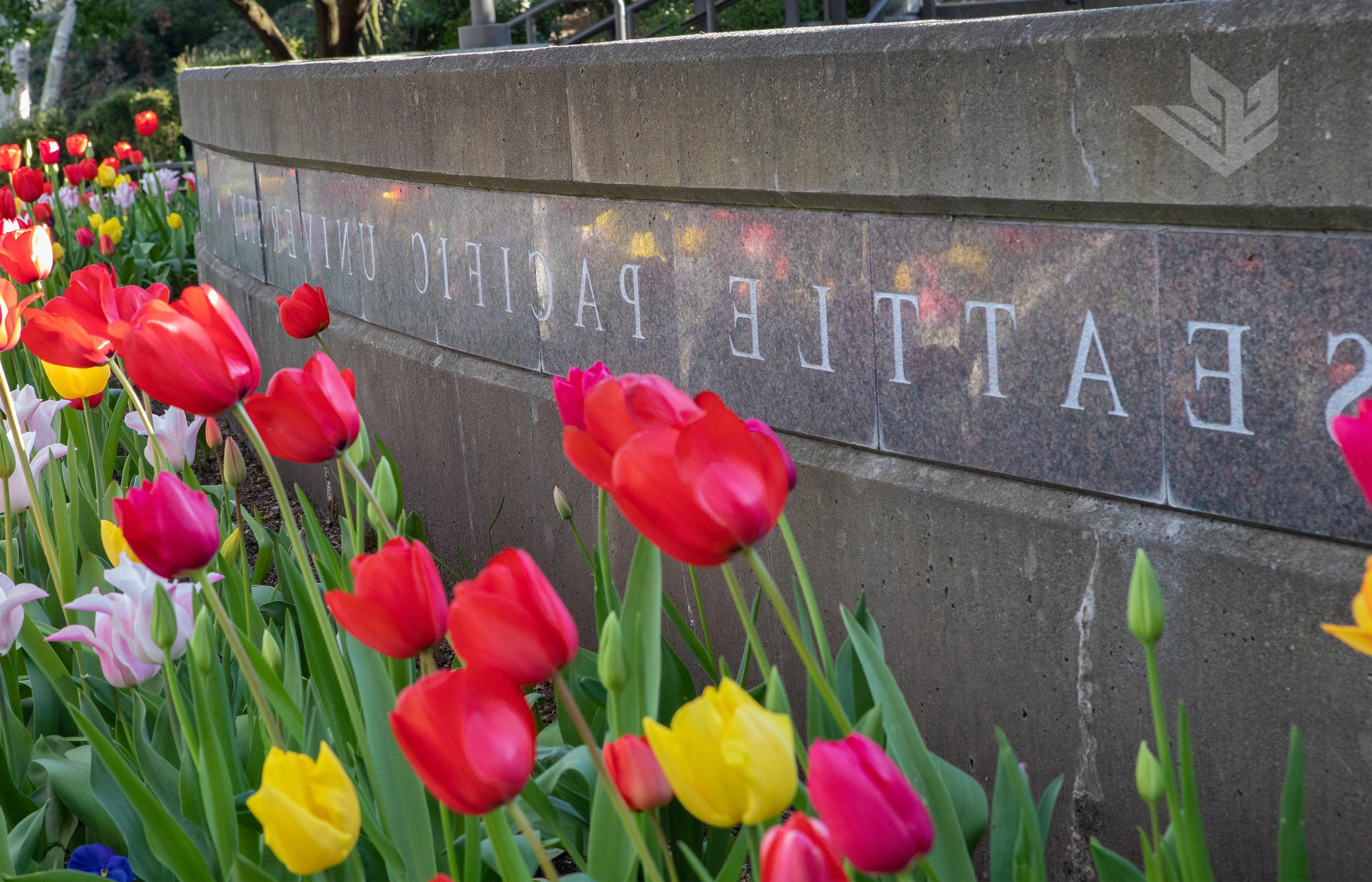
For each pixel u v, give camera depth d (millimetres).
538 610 1337
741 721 1223
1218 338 2223
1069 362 2463
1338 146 1980
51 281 6746
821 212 2904
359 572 1496
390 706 1946
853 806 1152
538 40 15445
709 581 3467
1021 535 2592
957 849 1607
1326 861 2221
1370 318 2023
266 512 5812
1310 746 2201
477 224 4262
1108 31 2248
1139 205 2258
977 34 2467
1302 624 2172
